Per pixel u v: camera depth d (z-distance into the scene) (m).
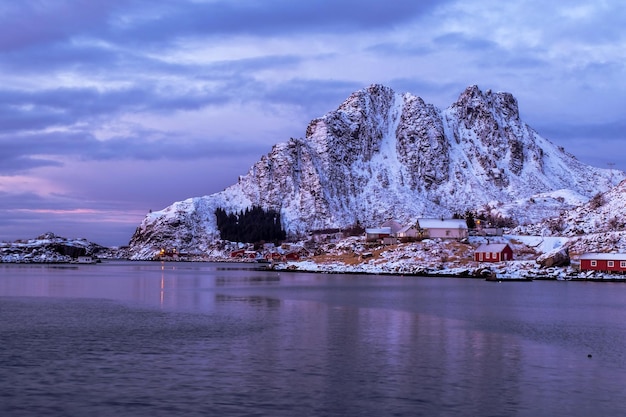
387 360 50.44
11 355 51.88
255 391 40.72
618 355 53.38
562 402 38.94
